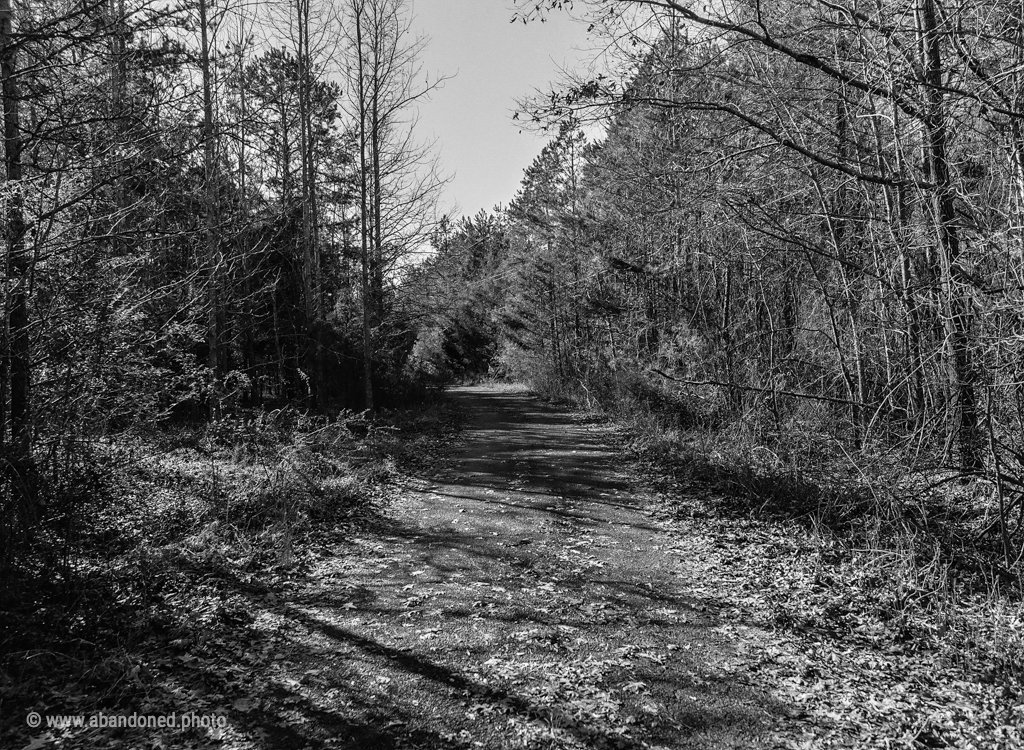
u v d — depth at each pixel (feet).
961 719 13.24
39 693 13.60
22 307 17.53
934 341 22.26
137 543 21.75
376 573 21.90
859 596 20.15
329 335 63.93
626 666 15.35
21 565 16.98
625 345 75.87
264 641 16.56
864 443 24.73
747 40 24.77
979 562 20.77
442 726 12.82
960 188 21.86
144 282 24.08
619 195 63.00
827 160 24.32
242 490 28.86
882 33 22.18
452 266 145.18
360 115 63.72
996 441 20.71
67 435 18.10
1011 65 19.94
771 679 14.82
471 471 41.47
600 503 32.37
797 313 38.14
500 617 18.25
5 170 18.97
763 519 28.45
